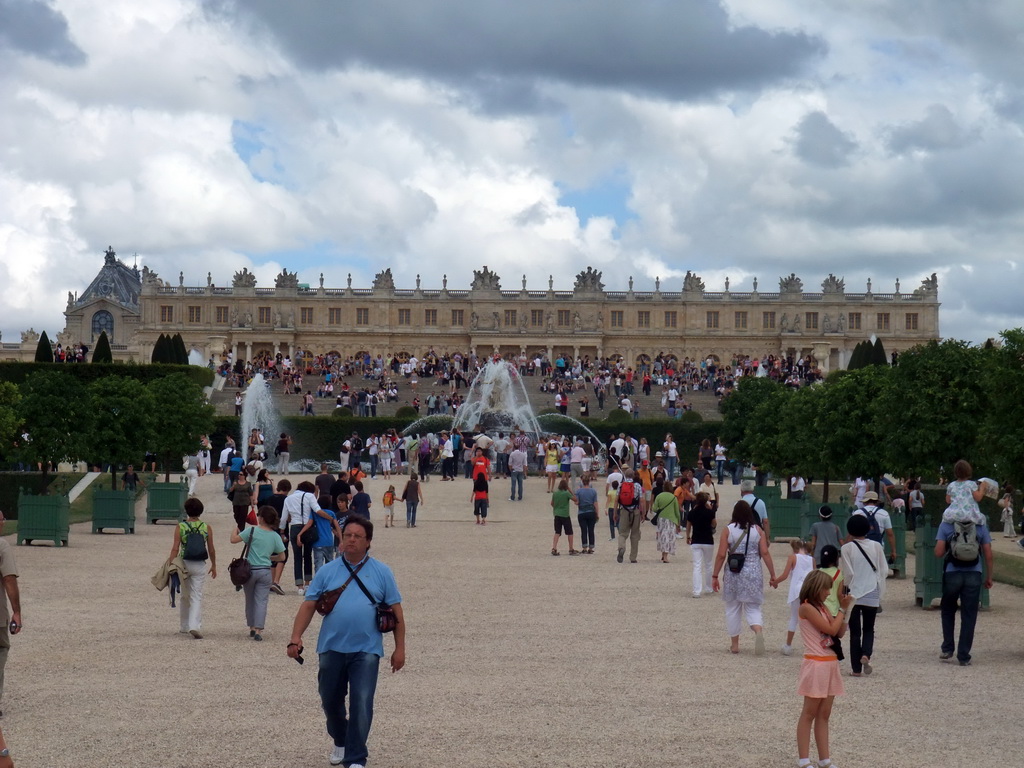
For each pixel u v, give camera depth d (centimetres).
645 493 5619
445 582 3478
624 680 2100
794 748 1652
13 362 9494
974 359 4869
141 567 3759
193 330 17675
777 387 7719
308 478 7619
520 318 17675
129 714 1809
